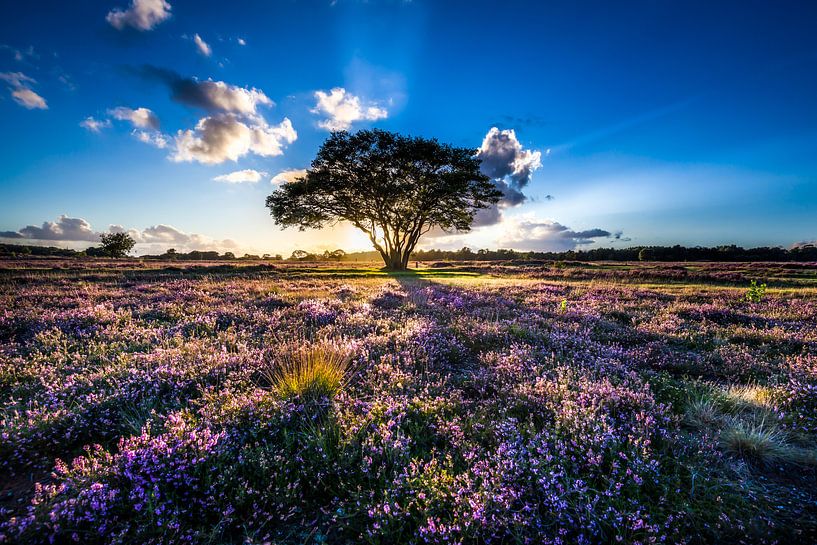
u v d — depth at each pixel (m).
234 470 3.23
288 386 4.77
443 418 4.38
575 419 3.94
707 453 3.61
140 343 7.06
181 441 3.44
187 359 5.87
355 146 42.97
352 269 40.22
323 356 5.65
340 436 3.72
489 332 8.10
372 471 3.38
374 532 2.70
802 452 3.74
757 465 3.64
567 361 6.41
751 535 2.75
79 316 9.12
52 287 16.42
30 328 8.29
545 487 3.01
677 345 8.12
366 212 46.91
